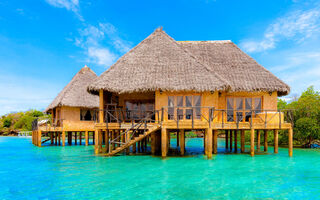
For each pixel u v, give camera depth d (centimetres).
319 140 2019
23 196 703
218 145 2278
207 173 951
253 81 1473
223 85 1273
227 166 1084
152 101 1633
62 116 2192
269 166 1091
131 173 956
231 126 1278
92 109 2369
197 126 1223
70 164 1171
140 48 1562
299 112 1981
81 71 2530
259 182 834
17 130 4697
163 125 1234
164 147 1243
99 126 1373
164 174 937
